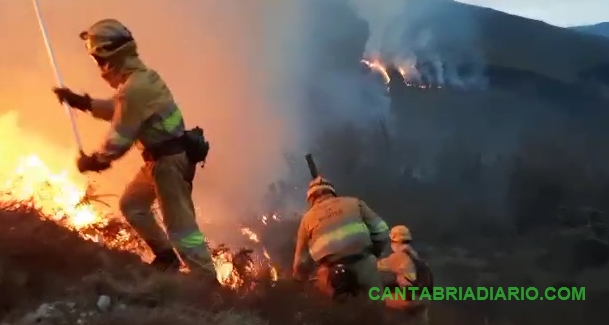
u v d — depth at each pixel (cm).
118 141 550
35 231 540
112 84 578
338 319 563
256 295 552
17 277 481
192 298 517
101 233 658
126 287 511
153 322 467
